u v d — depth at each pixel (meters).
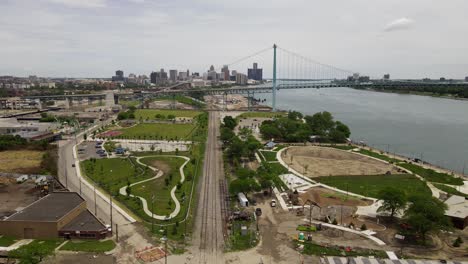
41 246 113.50
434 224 117.50
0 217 132.00
